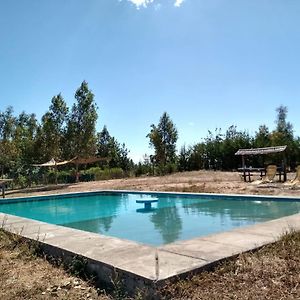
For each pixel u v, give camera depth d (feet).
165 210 44.19
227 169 110.01
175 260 15.23
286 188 51.90
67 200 59.77
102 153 152.66
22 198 58.23
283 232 20.52
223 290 12.75
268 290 12.58
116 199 59.06
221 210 42.04
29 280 15.56
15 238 22.36
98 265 15.43
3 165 102.94
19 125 154.92
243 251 16.48
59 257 18.31
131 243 19.04
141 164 124.88
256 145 106.63
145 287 12.98
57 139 109.19
